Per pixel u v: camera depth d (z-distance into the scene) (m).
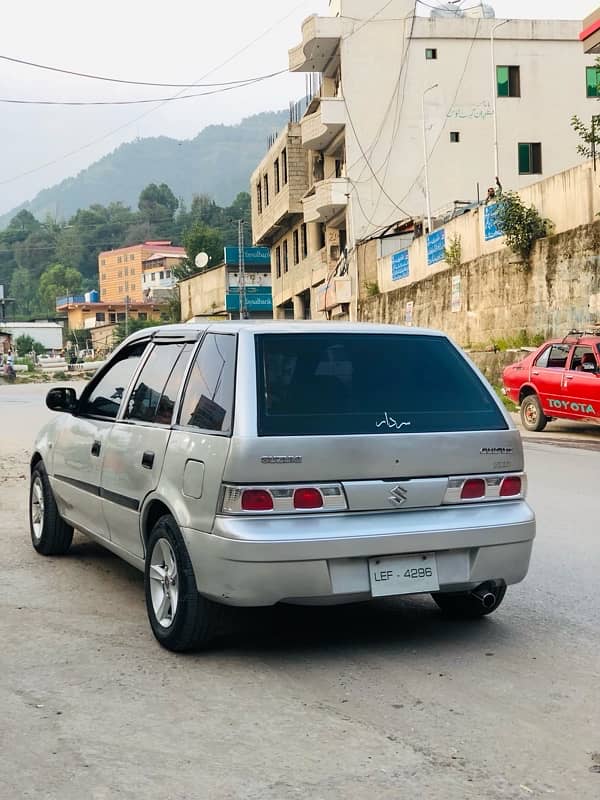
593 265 21.23
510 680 4.48
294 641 5.14
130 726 3.93
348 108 38.78
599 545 7.48
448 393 5.08
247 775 3.45
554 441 16.02
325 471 4.59
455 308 28.41
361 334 5.14
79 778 3.44
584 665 4.69
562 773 3.45
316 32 38.53
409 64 38.81
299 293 48.41
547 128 39.25
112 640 5.17
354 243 37.72
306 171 45.56
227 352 4.95
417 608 5.82
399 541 4.66
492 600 5.22
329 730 3.87
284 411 4.65
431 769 3.49
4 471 12.91
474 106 38.97
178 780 3.42
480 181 39.00
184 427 5.00
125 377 6.13
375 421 4.77
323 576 4.54
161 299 138.62
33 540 7.52
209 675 4.58
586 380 16.28
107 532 6.00
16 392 40.66
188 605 4.75
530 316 24.08
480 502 4.95
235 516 4.50
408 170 38.91
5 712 4.11
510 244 24.12
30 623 5.50
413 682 4.46
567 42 39.22
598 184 21.25
